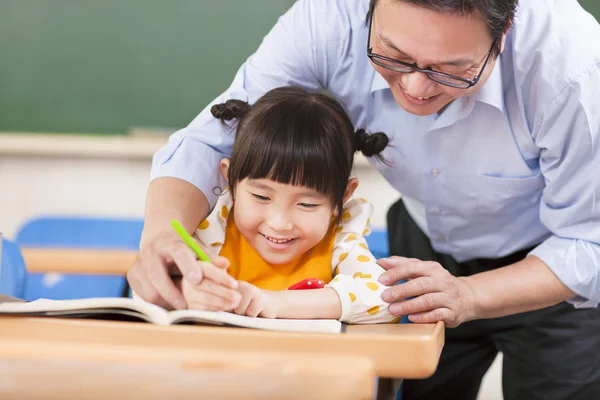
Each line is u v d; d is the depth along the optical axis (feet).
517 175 4.36
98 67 9.98
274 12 9.83
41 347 1.84
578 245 3.97
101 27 9.93
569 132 3.88
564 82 3.79
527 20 3.87
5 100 10.04
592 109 3.79
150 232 3.52
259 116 3.84
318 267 3.99
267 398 1.72
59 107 10.06
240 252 4.03
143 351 1.81
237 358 1.78
